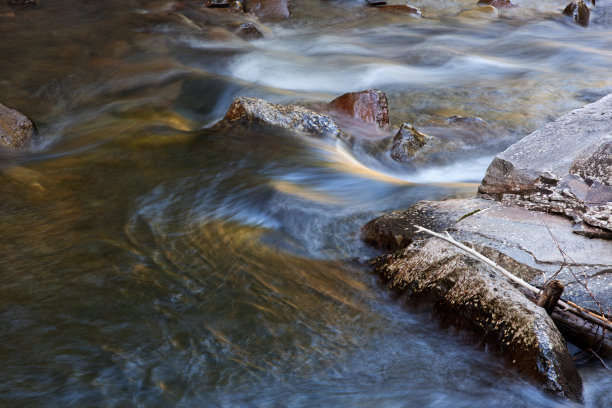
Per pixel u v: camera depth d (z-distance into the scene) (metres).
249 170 7.00
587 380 3.59
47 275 4.68
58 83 11.02
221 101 10.12
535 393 3.40
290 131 8.10
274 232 5.53
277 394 3.45
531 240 4.52
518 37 15.16
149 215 5.91
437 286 4.12
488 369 3.65
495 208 5.13
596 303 3.87
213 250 5.14
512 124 9.26
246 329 4.02
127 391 3.42
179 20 14.97
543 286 3.94
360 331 4.05
